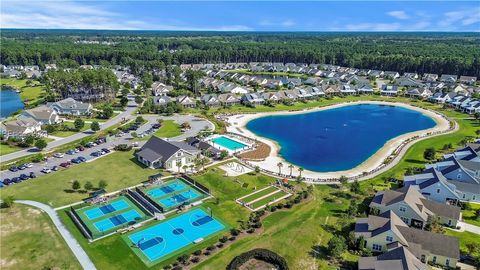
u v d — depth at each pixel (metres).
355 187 79.06
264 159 102.88
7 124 119.69
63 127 128.12
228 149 110.19
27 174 87.69
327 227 65.62
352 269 53.59
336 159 104.81
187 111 156.62
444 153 105.12
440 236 57.28
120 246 59.44
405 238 57.53
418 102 181.38
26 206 71.88
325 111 166.12
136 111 154.38
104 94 176.25
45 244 59.31
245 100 172.12
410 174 87.31
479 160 89.31
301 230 64.19
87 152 104.12
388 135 128.75
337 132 132.75
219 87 196.75
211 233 63.72
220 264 55.06
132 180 84.75
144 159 94.94
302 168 96.12
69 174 87.81
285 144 118.19
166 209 70.50
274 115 156.62
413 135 127.62
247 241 61.00
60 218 67.56
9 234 62.06
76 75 167.88
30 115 132.75
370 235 58.66
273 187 82.88
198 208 72.50
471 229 65.25
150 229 64.62
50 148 106.50
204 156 100.44
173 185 83.19
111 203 74.12
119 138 117.44
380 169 94.50
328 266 54.62
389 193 70.81
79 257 56.25
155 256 57.00
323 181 86.94
